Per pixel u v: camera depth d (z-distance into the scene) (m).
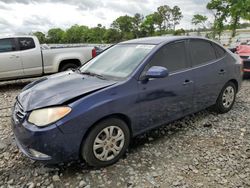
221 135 4.39
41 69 8.73
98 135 3.35
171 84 4.05
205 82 4.64
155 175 3.30
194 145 4.05
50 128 3.01
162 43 4.20
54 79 4.04
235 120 5.02
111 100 3.35
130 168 3.46
